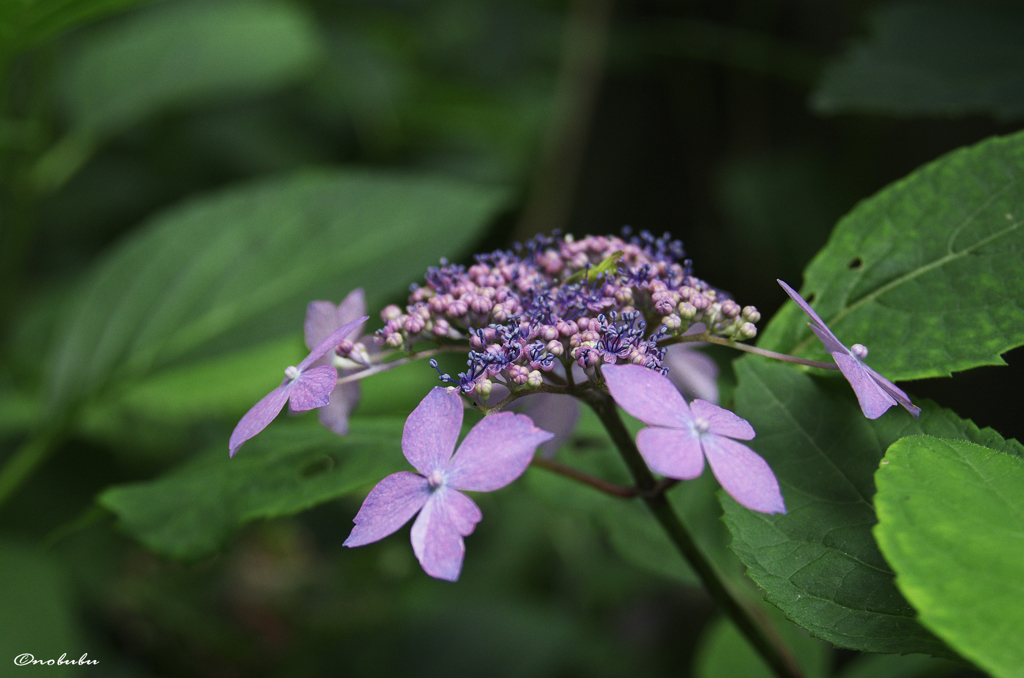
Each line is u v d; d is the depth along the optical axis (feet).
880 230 0.86
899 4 1.22
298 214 1.22
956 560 0.62
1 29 1.15
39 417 1.17
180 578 1.56
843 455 0.77
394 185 1.22
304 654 1.55
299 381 0.71
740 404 0.80
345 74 2.18
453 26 2.42
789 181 2.19
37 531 1.50
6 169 1.49
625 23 2.51
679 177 2.67
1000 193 0.83
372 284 1.14
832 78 1.18
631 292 0.77
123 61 1.56
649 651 1.79
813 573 0.72
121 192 2.07
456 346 0.77
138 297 1.20
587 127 2.39
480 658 1.53
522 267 0.80
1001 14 1.15
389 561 1.62
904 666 1.06
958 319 0.80
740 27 2.37
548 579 1.80
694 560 0.85
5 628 1.04
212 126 2.13
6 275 1.51
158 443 1.64
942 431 0.76
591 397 0.78
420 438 0.67
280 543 1.62
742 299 2.35
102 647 1.48
